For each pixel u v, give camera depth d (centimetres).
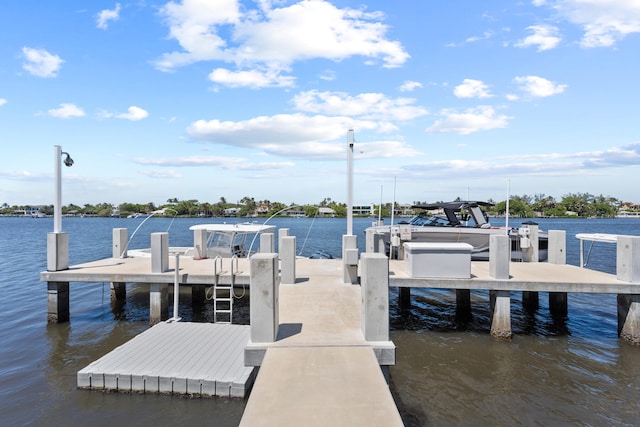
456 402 721
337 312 718
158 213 1830
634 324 979
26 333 1067
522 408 700
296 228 7056
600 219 14625
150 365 726
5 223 11756
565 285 985
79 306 1348
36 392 729
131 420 622
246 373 696
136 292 1559
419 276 1023
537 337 1054
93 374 699
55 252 1132
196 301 1341
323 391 412
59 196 1165
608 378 813
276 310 587
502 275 1020
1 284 1759
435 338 1054
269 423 350
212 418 624
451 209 1733
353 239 1016
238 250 1541
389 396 403
